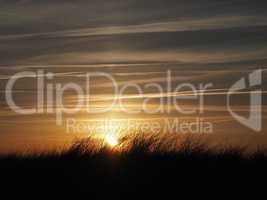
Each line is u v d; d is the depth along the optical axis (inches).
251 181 620.1
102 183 622.8
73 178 629.3
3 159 670.5
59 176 633.0
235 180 621.0
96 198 606.9
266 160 654.5
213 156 657.6
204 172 631.2
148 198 605.6
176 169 636.7
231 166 639.8
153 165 645.3
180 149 674.2
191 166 639.1
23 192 614.2
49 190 616.1
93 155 666.2
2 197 607.8
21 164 655.8
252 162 650.8
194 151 662.5
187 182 618.5
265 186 614.9
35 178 631.8
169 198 604.1
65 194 610.5
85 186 619.8
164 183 618.8
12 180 629.6
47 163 655.1
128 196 607.5
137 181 622.8
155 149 674.2
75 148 676.7
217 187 612.7
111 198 605.6
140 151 672.4
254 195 605.3
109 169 640.4
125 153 671.1
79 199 607.5
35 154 685.3
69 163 653.9
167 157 657.0
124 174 633.6
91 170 640.4
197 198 603.8
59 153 682.2
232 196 604.1
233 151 664.4
